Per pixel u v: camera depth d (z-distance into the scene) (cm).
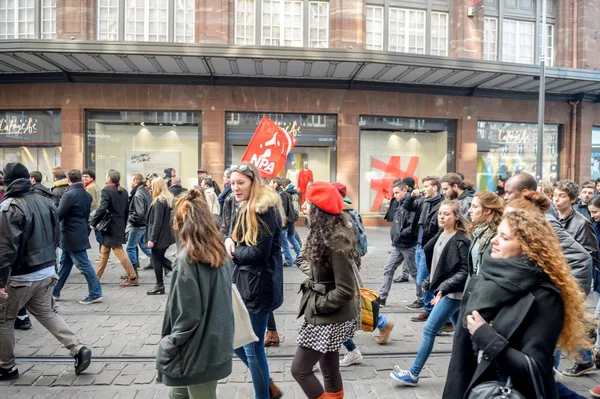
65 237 652
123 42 1247
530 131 1725
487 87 1628
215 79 1495
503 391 200
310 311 309
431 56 1350
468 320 211
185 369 262
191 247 265
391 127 1622
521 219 214
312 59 1299
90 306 656
